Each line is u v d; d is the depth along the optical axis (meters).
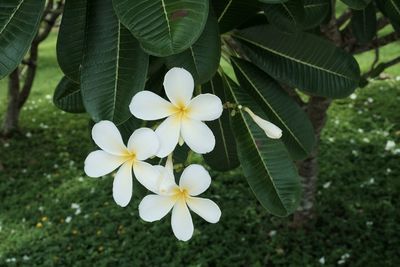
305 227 2.44
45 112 4.72
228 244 2.42
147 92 0.64
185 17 0.58
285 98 0.87
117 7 0.59
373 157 3.14
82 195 3.12
